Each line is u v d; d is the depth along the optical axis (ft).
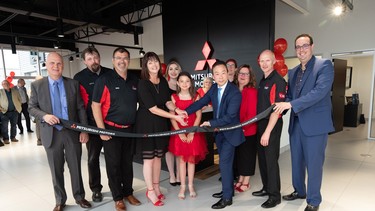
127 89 7.62
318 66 7.03
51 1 20.15
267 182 8.36
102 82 7.40
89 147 8.61
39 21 28.96
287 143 15.02
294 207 7.95
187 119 8.40
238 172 9.40
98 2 23.97
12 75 29.60
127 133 7.46
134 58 34.12
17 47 34.94
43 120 7.16
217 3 16.79
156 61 7.63
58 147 7.48
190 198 8.83
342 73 20.80
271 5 14.28
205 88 11.53
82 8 22.62
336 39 19.01
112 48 36.42
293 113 7.82
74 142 7.70
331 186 9.56
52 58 7.22
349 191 9.11
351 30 18.33
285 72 15.03
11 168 12.75
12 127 19.22
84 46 39.52
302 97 6.85
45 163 13.52
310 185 7.41
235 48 16.12
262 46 14.83
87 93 8.49
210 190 9.48
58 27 20.66
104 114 7.66
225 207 8.07
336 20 18.86
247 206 8.13
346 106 23.16
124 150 8.17
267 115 7.32
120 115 7.54
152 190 8.34
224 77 7.68
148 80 7.71
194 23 18.26
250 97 8.68
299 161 8.02
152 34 30.86
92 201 8.74
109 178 7.83
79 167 8.05
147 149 7.88
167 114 7.66
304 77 7.29
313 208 7.45
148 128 7.74
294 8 18.95
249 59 15.49
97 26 25.84
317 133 7.06
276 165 7.84
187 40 18.86
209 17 17.34
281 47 14.79
